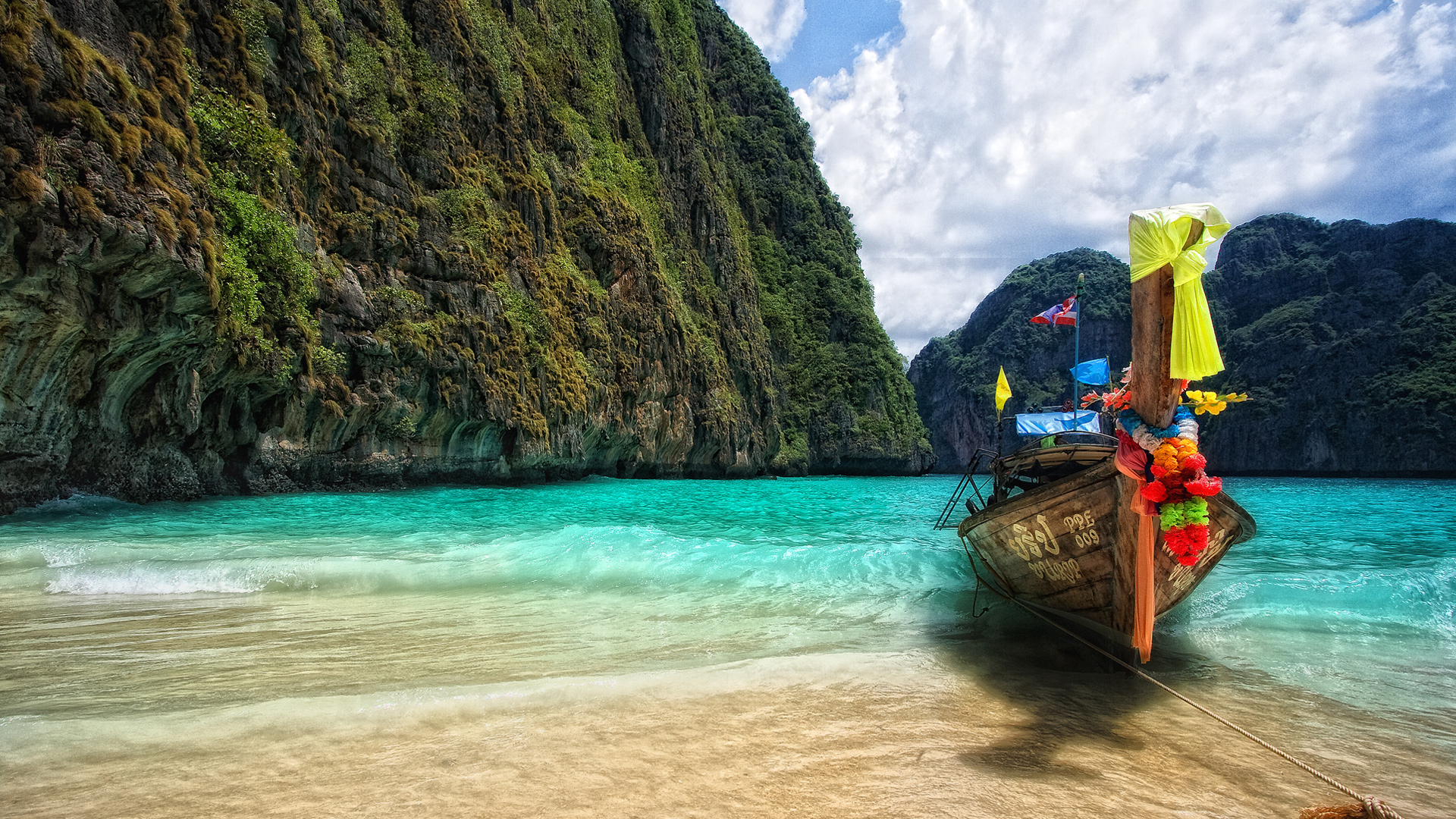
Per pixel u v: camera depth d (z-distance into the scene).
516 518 16.23
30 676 4.52
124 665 4.77
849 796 2.98
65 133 13.11
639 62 54.09
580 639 5.65
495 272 30.27
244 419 19.97
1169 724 4.02
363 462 23.92
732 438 51.78
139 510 15.82
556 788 2.96
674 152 56.50
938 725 3.89
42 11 13.16
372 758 3.22
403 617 6.38
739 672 4.66
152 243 14.12
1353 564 10.01
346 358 22.75
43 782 2.92
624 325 40.88
